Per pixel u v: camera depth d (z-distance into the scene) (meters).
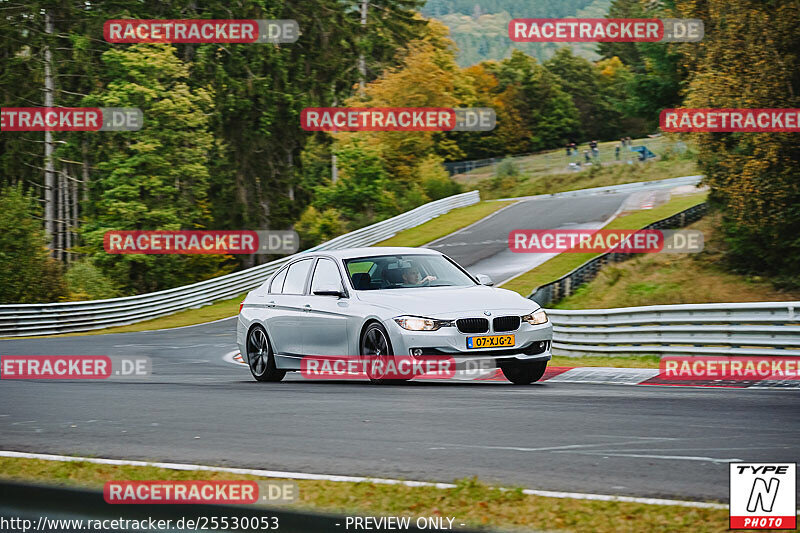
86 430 19.41
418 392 25.12
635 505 11.13
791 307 32.75
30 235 97.00
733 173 80.81
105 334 73.31
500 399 23.19
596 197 156.50
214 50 163.50
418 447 16.44
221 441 17.64
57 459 15.23
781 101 74.88
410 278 29.30
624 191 180.50
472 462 14.93
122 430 19.33
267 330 31.31
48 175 136.62
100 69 143.62
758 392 24.53
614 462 14.62
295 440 17.55
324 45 187.75
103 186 131.75
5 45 139.12
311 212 171.12
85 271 109.38
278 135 174.50
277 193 173.75
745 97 74.81
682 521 10.38
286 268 32.47
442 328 25.98
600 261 89.19
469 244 120.88
